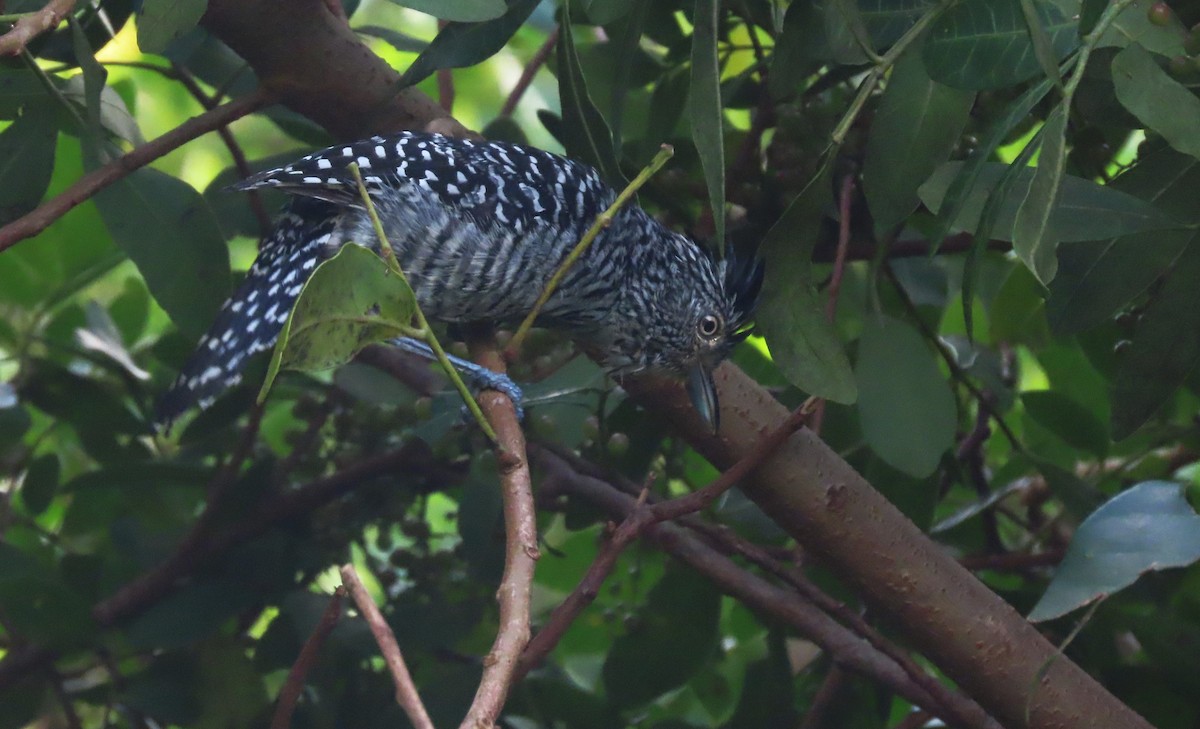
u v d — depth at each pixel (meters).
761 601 6.33
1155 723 6.21
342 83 6.16
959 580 5.55
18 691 6.97
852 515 5.55
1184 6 5.38
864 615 6.76
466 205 6.34
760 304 4.78
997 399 7.21
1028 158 4.24
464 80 10.69
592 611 7.71
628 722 7.13
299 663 4.57
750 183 6.59
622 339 6.97
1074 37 4.51
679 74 6.75
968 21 4.57
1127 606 6.57
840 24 4.93
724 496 6.88
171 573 6.98
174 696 6.66
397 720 6.55
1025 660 5.44
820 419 5.91
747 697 6.75
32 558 6.82
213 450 7.94
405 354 7.36
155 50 4.64
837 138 4.56
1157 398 5.21
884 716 6.66
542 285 6.66
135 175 6.20
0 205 5.85
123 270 9.38
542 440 6.55
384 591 7.36
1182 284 5.07
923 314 7.40
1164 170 5.05
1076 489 6.32
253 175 6.67
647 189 6.96
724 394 5.89
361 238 6.29
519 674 4.70
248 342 6.13
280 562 7.08
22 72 5.86
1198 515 5.00
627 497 6.79
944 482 7.20
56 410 7.52
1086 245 5.16
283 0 5.84
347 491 7.20
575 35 8.70
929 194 4.73
